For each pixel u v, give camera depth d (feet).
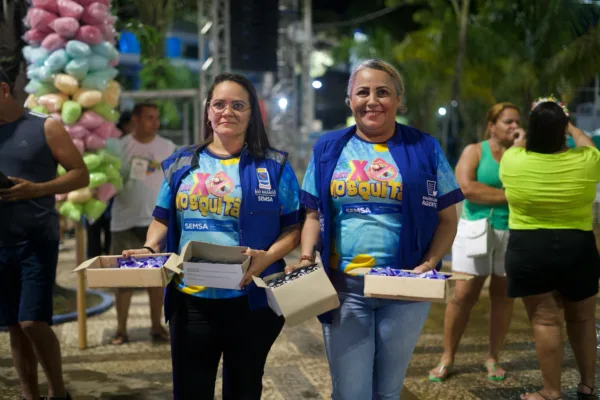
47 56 14.89
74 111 14.65
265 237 8.55
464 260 13.41
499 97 61.46
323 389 13.12
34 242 10.77
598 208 23.06
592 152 11.38
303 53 66.08
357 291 8.40
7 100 10.70
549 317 11.63
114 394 12.85
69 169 11.09
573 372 14.07
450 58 66.64
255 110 8.76
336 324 8.48
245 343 8.50
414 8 86.84
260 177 8.56
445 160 8.66
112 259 8.38
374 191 8.33
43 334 10.83
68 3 14.60
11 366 14.38
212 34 48.65
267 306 8.43
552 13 47.78
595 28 46.57
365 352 8.45
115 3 24.64
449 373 14.02
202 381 8.59
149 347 16.05
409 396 12.67
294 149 64.13
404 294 7.50
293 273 7.92
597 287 11.76
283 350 15.76
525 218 11.61
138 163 17.83
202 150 8.86
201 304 8.51
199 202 8.51
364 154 8.50
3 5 17.52
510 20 58.18
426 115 78.38
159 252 8.91
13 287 11.00
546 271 11.41
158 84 45.52
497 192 12.94
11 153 10.66
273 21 48.98
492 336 13.73
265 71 49.29
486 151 13.38
